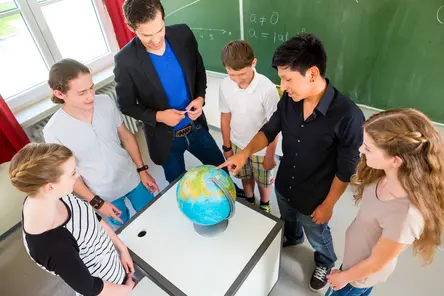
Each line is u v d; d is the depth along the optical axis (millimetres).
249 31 2270
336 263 1738
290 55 959
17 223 2252
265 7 2080
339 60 1950
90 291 944
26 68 2348
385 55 1759
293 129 1197
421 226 830
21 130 2092
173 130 1742
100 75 2695
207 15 2418
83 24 2645
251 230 1215
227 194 1069
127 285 1152
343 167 1125
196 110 1641
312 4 1872
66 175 880
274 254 1304
